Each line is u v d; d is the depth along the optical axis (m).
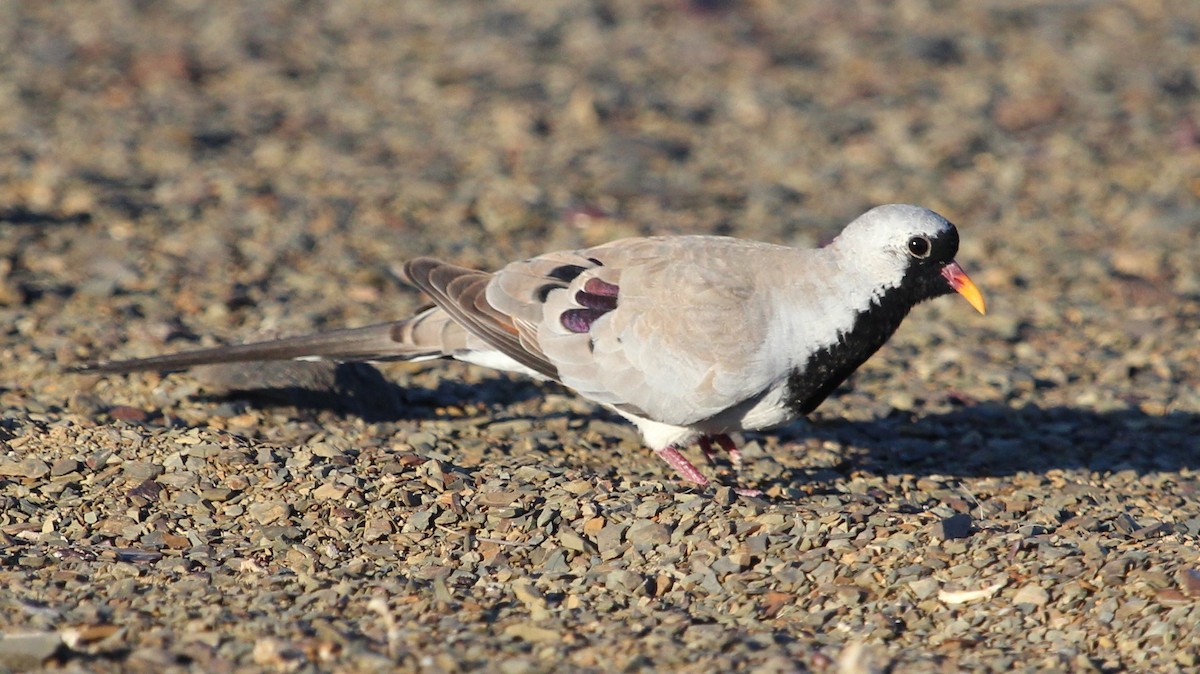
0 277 14.50
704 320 10.42
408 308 14.84
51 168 18.08
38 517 9.57
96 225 16.45
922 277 10.77
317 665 7.68
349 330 11.45
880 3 27.84
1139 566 8.98
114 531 9.44
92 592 8.51
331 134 20.58
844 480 11.35
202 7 26.36
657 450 11.06
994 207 18.98
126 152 19.19
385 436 11.52
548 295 10.82
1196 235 17.94
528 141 20.73
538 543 9.55
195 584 8.70
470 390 13.04
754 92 23.09
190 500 9.91
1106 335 15.09
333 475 10.27
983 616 8.58
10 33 23.97
